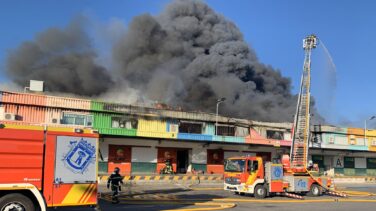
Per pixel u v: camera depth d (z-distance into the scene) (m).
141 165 36.38
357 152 51.06
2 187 9.59
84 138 10.96
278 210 15.49
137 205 15.66
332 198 21.72
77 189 10.67
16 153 9.88
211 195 21.23
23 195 9.90
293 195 21.02
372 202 19.81
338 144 47.53
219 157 41.03
